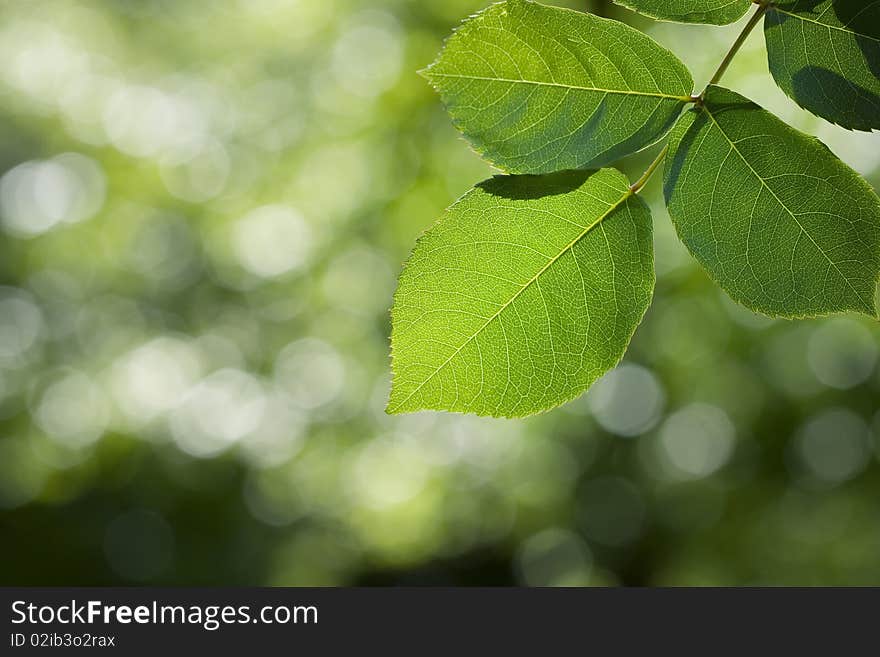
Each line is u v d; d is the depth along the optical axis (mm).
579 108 1102
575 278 1122
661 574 15453
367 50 15148
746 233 1078
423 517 16828
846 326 14828
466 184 14789
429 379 1142
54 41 16047
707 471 15633
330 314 16500
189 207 16594
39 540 14727
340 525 16484
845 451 15141
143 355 16500
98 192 16516
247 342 16688
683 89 1091
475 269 1122
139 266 16672
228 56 15820
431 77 1105
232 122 16188
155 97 16391
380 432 16609
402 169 15266
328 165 15883
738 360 15203
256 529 15805
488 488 16703
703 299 14688
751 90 11062
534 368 1143
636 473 15766
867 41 1053
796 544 14953
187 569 14938
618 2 1093
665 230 13500
